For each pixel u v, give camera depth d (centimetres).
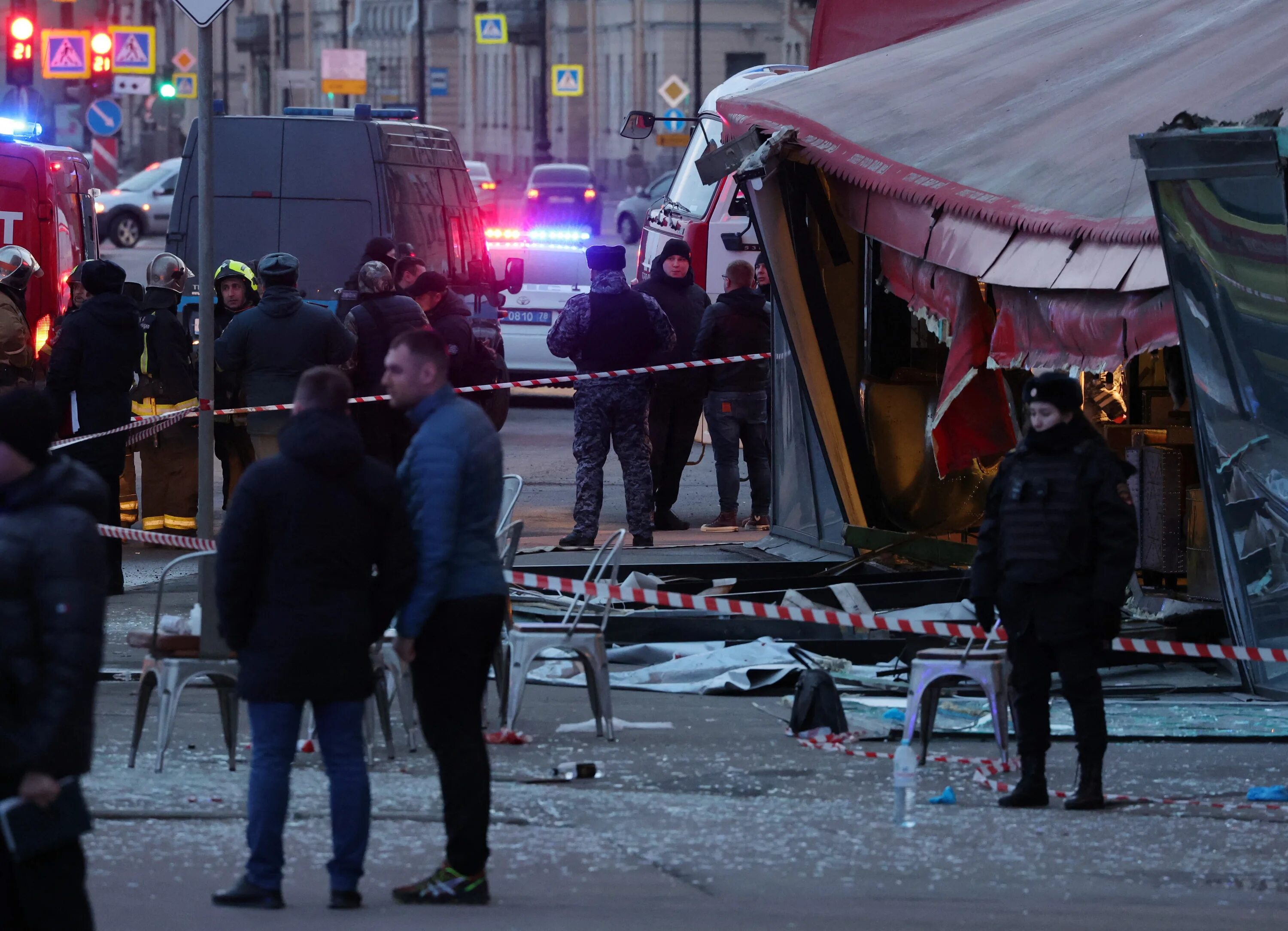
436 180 5962
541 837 2053
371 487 1725
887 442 4162
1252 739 2648
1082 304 3089
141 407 4369
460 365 4112
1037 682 2269
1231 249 2753
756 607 2833
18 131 5112
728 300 4681
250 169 5594
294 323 3938
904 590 3488
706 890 1831
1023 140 3528
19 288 4038
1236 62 3509
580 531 4266
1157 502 3512
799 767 2450
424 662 1784
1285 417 2756
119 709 2738
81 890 1369
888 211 3578
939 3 4525
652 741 2606
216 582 1711
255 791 1717
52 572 1380
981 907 1780
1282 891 1881
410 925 1650
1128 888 1881
